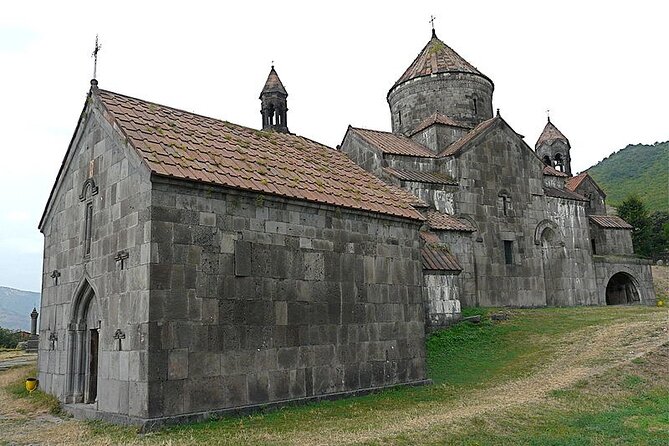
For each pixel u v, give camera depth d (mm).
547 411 13000
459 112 33938
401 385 17438
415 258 19094
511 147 31797
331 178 18438
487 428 11602
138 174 13531
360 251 17281
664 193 103938
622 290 41344
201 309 13234
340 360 16109
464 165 29766
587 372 16531
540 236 32188
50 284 18281
